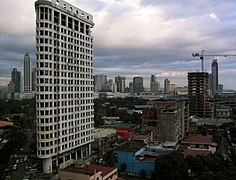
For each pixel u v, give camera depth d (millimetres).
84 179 80812
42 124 123375
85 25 157625
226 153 162500
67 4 141125
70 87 140875
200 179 91125
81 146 151750
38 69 124812
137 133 187250
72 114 141875
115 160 116188
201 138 173000
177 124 181375
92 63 163500
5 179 111625
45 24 125812
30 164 134875
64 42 137500
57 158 130625
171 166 103312
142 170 118250
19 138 164750
